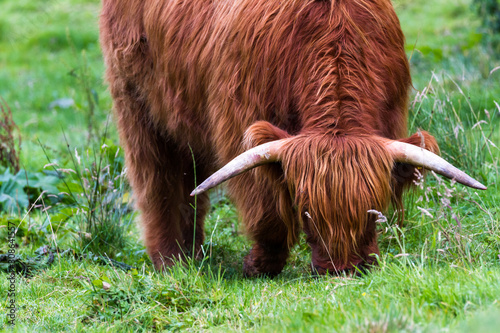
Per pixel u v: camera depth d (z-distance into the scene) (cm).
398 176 1218
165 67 1571
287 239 1289
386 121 1300
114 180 1923
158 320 1191
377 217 1154
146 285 1296
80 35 5109
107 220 1767
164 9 1560
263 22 1288
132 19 1667
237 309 1180
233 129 1361
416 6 4778
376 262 1197
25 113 3534
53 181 2208
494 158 1866
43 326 1215
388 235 1559
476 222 1519
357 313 967
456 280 1077
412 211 1602
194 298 1251
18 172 2230
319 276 1188
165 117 1636
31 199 2161
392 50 1311
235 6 1361
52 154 2655
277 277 1489
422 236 1504
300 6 1259
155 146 1711
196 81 1479
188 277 1340
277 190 1234
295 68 1254
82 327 1188
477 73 2772
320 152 1137
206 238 1838
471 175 1794
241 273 1568
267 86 1284
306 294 1190
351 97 1205
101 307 1241
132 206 2031
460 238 1305
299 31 1252
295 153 1148
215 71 1394
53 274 1512
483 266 1154
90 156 2417
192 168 1758
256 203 1366
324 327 942
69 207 1969
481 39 3142
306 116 1223
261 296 1233
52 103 3634
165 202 1716
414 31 4156
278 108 1282
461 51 3150
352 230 1112
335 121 1184
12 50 5062
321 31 1238
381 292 1059
